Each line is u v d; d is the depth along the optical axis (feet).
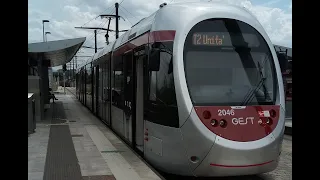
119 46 35.12
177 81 20.35
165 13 22.98
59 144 31.53
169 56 21.25
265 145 19.48
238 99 20.40
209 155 19.21
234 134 19.43
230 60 21.26
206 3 23.15
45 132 39.01
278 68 22.08
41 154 27.17
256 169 19.45
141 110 27.04
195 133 19.42
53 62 93.15
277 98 21.22
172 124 20.51
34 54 55.57
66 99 111.14
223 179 22.75
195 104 19.86
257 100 20.63
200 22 21.35
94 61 59.47
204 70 20.74
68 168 22.86
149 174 21.36
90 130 40.73
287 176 23.31
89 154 27.20
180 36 21.03
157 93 22.38
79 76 99.35
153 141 22.95
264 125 19.99
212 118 19.57
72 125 45.39
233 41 21.56
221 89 20.54
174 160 20.63
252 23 22.31
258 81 21.30
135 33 28.71
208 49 21.15
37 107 49.16
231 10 22.33
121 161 24.86
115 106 37.06
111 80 40.16
